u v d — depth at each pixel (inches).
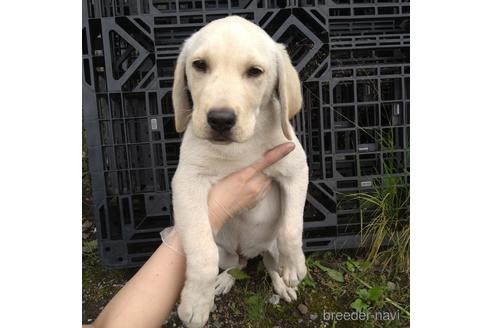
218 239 21.0
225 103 14.4
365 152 24.0
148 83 23.5
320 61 23.4
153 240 24.1
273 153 17.2
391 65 22.9
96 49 23.4
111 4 22.4
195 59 15.4
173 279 15.8
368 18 23.0
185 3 23.7
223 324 23.7
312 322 23.7
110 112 22.6
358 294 24.0
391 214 24.7
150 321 14.7
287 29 23.8
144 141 24.1
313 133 24.7
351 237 25.1
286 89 16.7
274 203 19.8
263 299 24.3
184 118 17.4
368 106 24.5
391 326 23.1
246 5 23.6
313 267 25.5
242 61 15.0
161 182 24.3
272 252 21.7
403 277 24.7
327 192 24.5
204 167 17.2
